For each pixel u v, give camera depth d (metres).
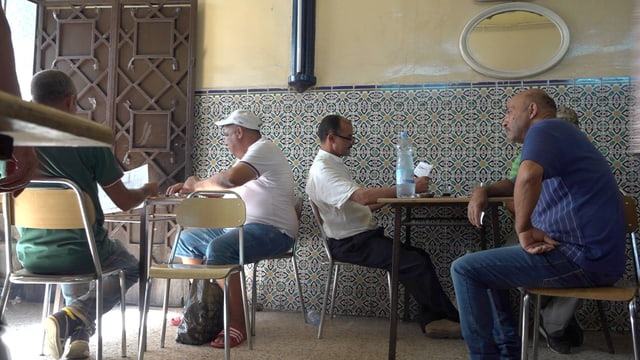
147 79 3.89
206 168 3.85
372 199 2.87
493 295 2.38
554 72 3.49
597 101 3.43
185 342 2.87
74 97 2.35
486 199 2.33
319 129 3.21
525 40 3.51
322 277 3.71
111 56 3.89
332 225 3.10
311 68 3.71
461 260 2.04
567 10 3.48
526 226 1.94
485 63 3.55
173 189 3.11
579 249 1.90
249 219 3.05
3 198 2.16
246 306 2.79
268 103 3.81
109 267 2.43
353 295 3.66
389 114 3.66
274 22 3.84
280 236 3.05
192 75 3.83
